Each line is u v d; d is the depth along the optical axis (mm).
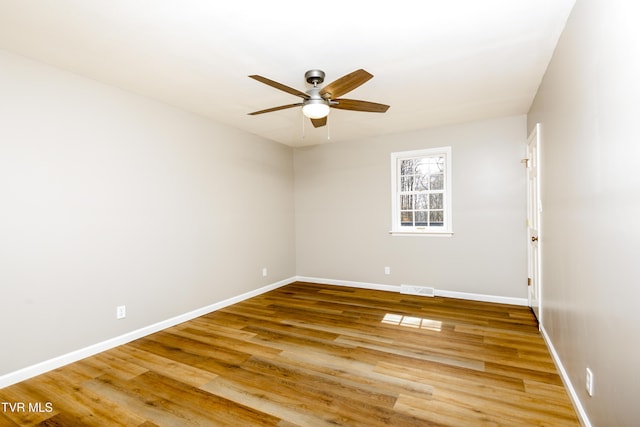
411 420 1819
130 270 3045
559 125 2260
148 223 3221
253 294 4621
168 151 3436
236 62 2518
